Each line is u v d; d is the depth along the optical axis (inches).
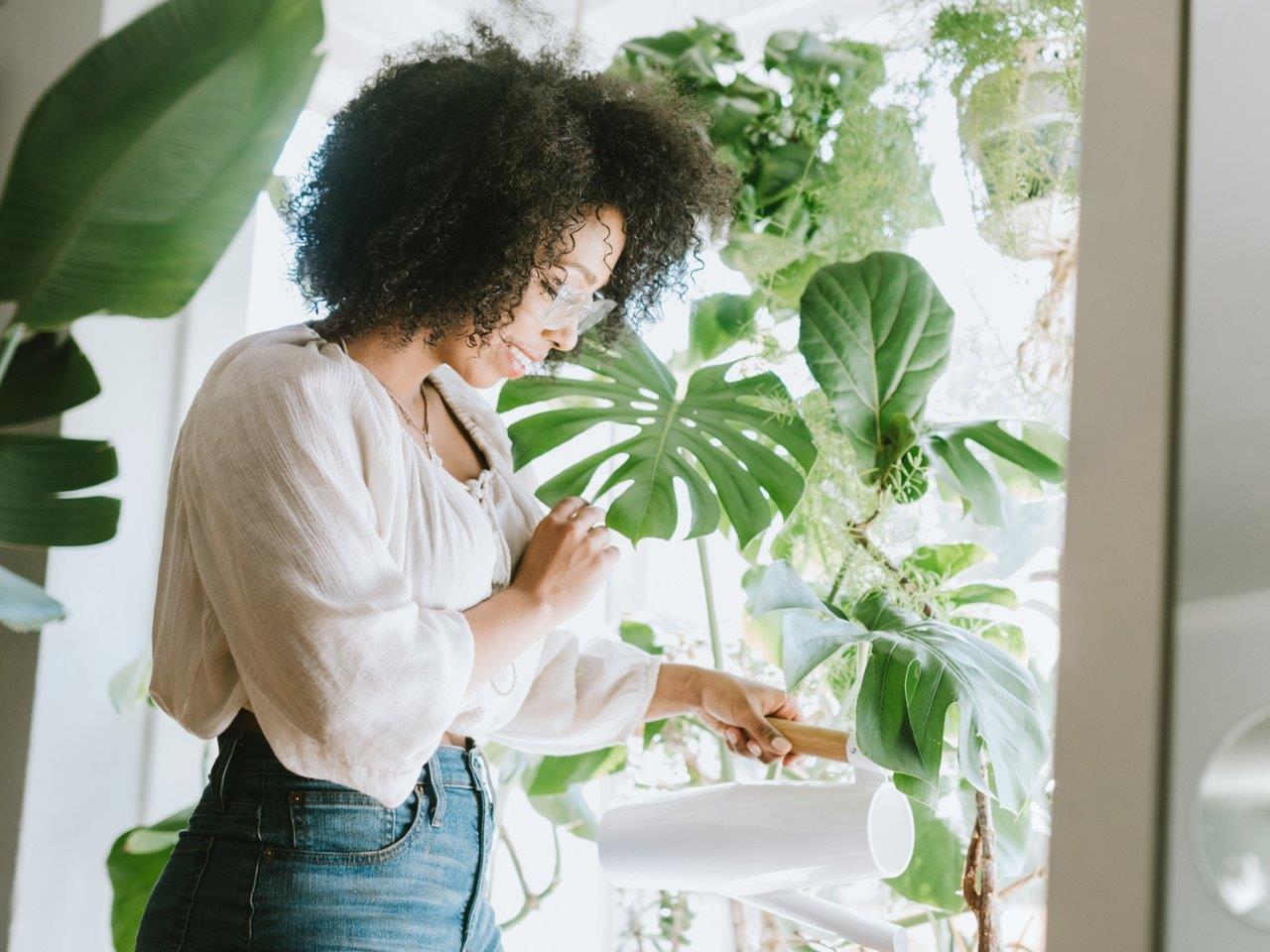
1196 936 14.5
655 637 79.4
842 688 61.5
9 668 65.0
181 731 69.2
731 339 68.0
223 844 40.5
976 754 46.8
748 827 44.1
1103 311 15.9
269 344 42.0
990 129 59.4
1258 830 15.3
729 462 58.7
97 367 67.2
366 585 37.8
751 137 67.9
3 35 73.6
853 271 59.0
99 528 54.5
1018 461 56.3
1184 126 15.5
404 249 43.5
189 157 48.4
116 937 60.4
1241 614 14.9
